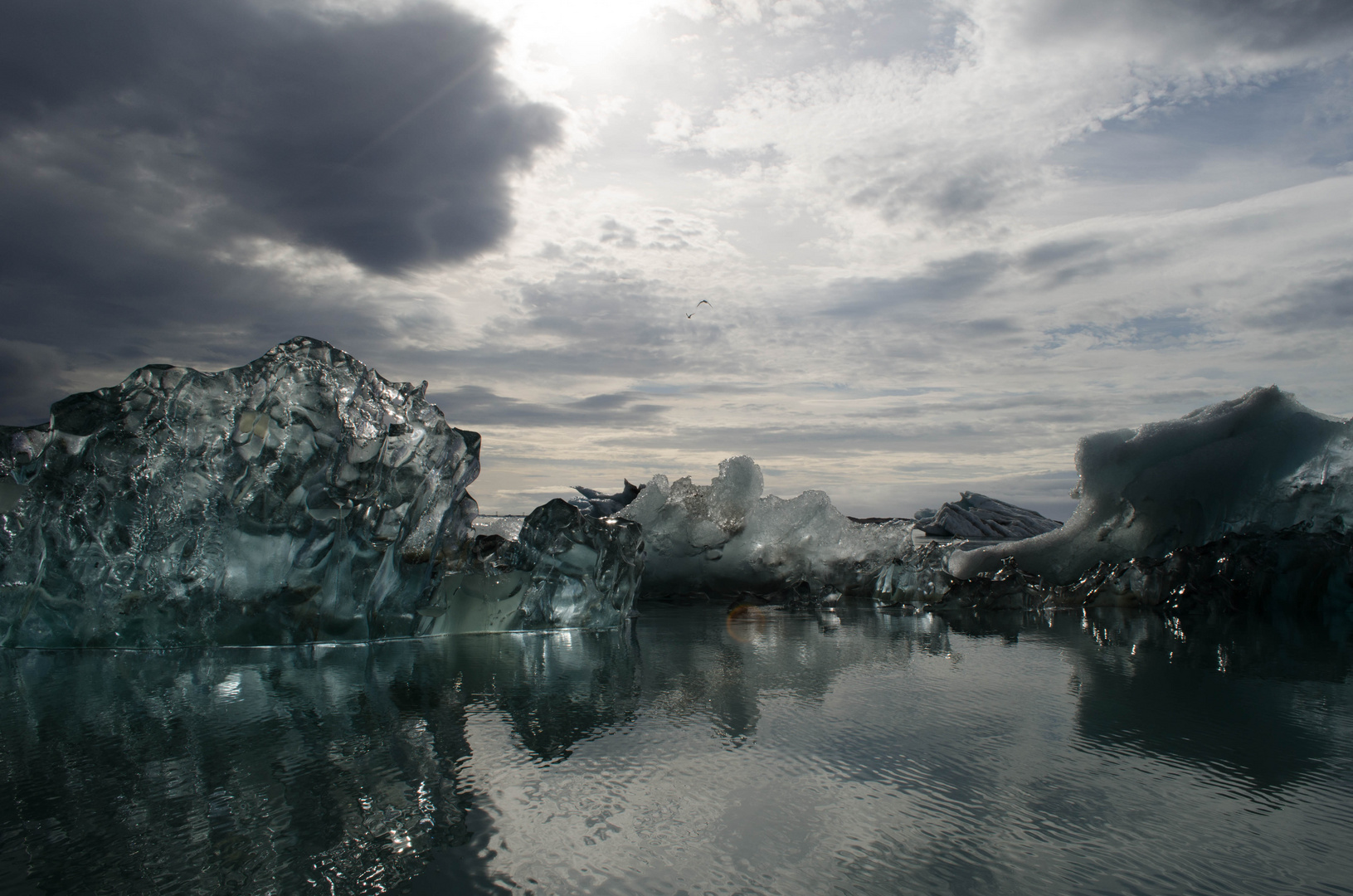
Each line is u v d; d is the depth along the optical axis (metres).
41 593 2.63
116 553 2.64
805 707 1.76
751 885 0.88
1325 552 3.83
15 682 2.02
